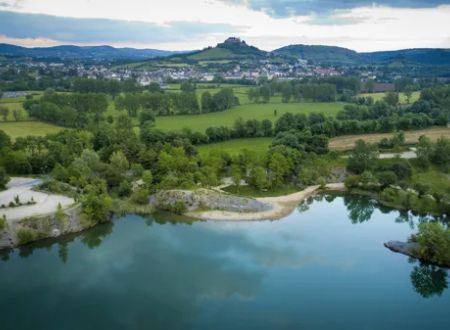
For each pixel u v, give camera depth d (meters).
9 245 100.81
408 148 180.88
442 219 123.31
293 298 81.81
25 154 150.50
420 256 97.12
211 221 119.25
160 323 74.06
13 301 80.62
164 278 88.44
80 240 108.31
